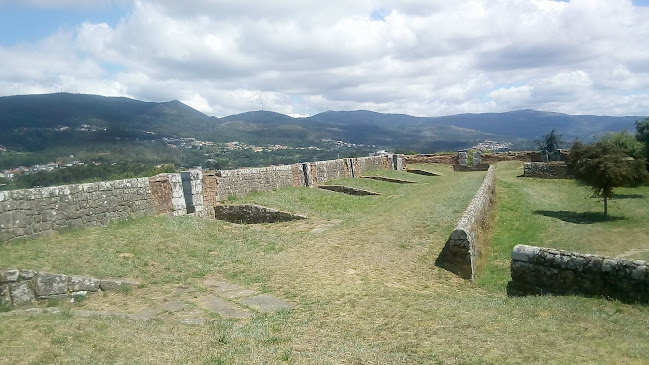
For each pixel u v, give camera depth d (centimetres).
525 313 782
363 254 1273
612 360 552
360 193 2462
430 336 667
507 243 1519
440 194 2317
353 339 670
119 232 1259
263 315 810
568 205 2116
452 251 1175
